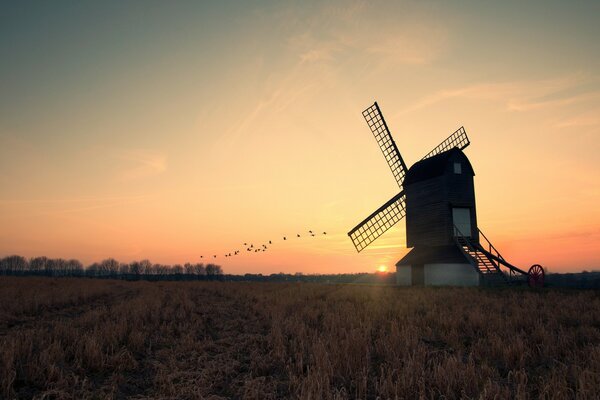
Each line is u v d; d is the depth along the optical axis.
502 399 7.75
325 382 8.71
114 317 16.97
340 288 36.28
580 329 13.70
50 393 8.40
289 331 14.57
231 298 29.34
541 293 26.56
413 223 40.62
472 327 15.16
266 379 9.89
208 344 12.98
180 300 25.39
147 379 9.91
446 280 36.22
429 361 9.88
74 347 11.52
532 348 11.64
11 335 12.68
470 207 38.53
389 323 15.91
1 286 34.78
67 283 41.12
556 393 7.76
